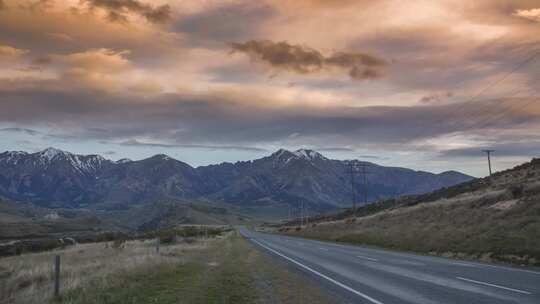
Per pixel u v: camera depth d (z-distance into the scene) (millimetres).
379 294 13273
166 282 16703
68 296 13922
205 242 50719
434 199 79812
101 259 28406
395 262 23328
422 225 44531
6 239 131750
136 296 13547
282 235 84500
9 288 17609
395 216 60938
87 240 74500
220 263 25328
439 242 31719
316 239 62562
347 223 74250
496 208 38656
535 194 39375
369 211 104188
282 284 16312
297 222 173125
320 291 14305
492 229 30188
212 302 12766
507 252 23812
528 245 23391
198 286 15859
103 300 12953
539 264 20312
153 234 70875
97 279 16625
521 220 29250
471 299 12023
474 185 75125
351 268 20906
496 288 13789
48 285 16688
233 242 51344
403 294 13141
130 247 41875
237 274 19781
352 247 39281
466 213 41781
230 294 14242
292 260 26219
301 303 12430
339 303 12094
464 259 24641
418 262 23031
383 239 41938
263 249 37406
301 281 16891
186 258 27594
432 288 14094
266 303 12609
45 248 54906
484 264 21438
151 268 20109
